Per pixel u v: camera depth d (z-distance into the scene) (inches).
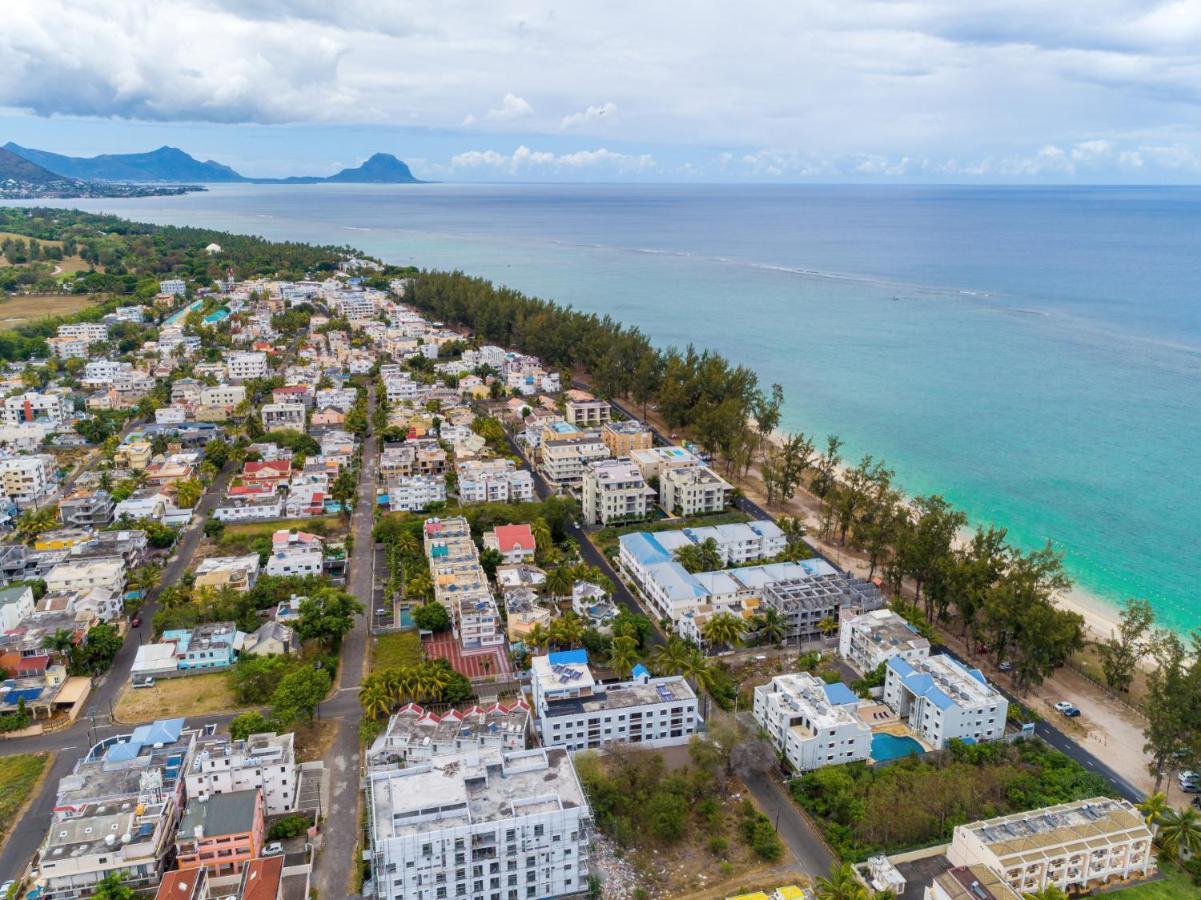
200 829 6141.7
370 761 7012.8
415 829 5713.6
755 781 7337.6
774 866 6382.9
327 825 6717.5
